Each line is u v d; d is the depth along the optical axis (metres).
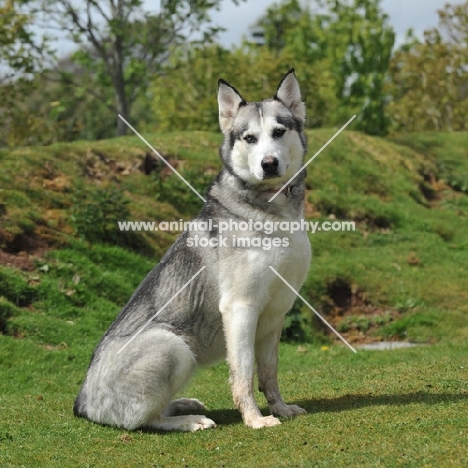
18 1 19.27
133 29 20.98
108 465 5.45
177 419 6.32
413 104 26.22
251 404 6.11
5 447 6.04
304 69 21.36
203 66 23.00
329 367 9.25
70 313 10.77
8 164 13.22
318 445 5.38
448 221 16.81
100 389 6.33
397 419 5.81
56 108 21.19
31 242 11.74
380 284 13.44
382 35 22.59
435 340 11.85
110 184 13.88
